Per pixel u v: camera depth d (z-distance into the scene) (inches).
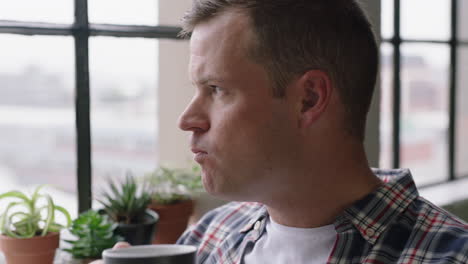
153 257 23.2
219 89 30.2
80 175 56.9
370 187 32.7
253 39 29.5
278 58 29.5
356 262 31.0
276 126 30.0
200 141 31.0
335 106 30.4
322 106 30.0
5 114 67.9
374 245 31.1
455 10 92.2
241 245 37.0
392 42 81.5
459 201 80.4
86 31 55.6
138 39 59.1
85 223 49.6
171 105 75.9
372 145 68.3
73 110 56.3
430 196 82.5
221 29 30.0
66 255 49.8
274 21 29.5
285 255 33.1
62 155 56.7
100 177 58.1
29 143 66.6
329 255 31.3
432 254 29.7
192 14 31.3
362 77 31.2
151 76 73.7
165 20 62.9
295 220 32.9
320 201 31.7
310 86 30.0
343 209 32.0
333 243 31.8
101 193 54.5
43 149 64.4
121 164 62.9
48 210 49.2
